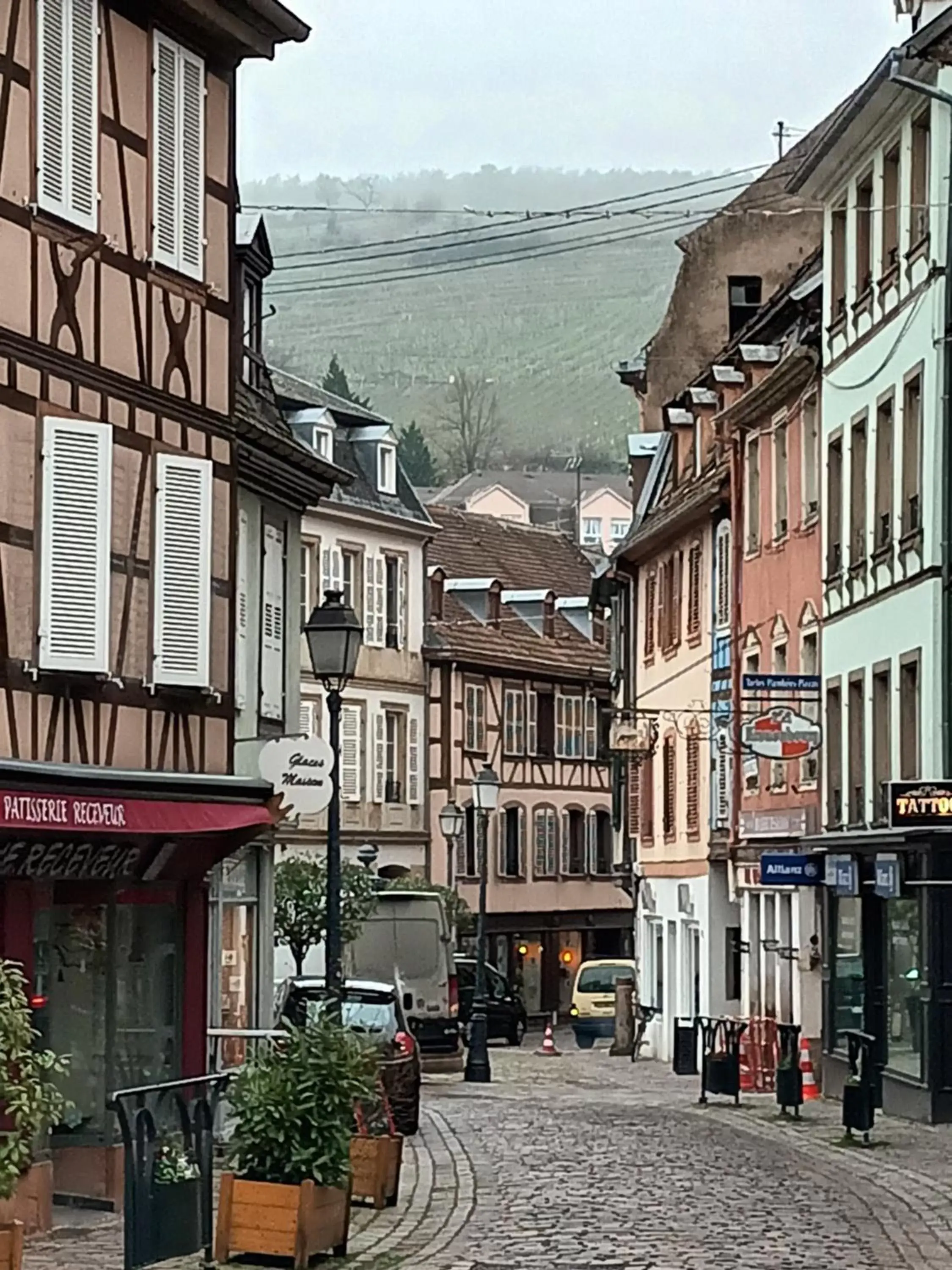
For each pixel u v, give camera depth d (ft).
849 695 116.26
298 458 90.74
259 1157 51.29
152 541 71.36
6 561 63.36
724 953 150.92
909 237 106.01
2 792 60.54
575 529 397.60
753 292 184.44
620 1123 94.79
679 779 162.61
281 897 133.08
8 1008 40.42
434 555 255.09
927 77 102.22
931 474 102.12
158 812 66.90
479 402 445.37
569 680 253.24
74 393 66.90
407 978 147.23
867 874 106.93
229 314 76.95
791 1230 58.59
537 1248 54.70
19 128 64.03
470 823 231.30
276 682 93.45
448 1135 88.38
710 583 152.87
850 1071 90.89
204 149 75.56
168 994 72.43
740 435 141.69
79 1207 65.16
